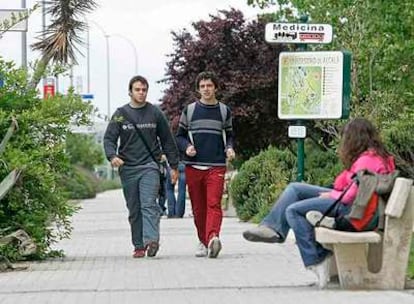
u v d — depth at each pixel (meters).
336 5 28.53
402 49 25.81
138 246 21.44
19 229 20.55
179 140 21.47
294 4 30.77
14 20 21.62
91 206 57.50
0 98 21.30
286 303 14.48
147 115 21.28
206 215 21.30
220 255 21.45
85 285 16.69
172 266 19.45
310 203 15.66
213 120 21.25
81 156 95.06
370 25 26.77
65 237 21.86
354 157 15.66
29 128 21.17
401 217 15.47
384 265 15.53
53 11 27.39
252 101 44.84
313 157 34.06
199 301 14.83
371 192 15.23
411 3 25.03
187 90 46.00
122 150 21.28
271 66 44.69
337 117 23.44
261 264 19.59
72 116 21.55
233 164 45.09
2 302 14.91
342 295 15.05
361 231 15.42
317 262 15.73
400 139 28.03
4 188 19.09
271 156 35.03
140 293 15.71
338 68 23.39
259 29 45.12
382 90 27.91
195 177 21.25
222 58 45.53
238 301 14.77
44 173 20.53
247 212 35.50
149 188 21.22
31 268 19.38
